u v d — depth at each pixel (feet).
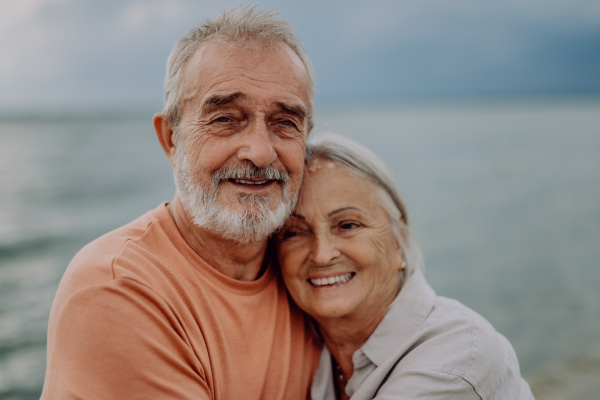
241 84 5.99
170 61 6.59
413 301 7.23
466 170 94.68
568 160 109.60
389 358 6.79
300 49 6.77
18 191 66.64
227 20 6.21
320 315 6.98
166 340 5.39
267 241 7.36
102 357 4.97
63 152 115.65
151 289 5.51
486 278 35.32
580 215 57.41
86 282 5.39
